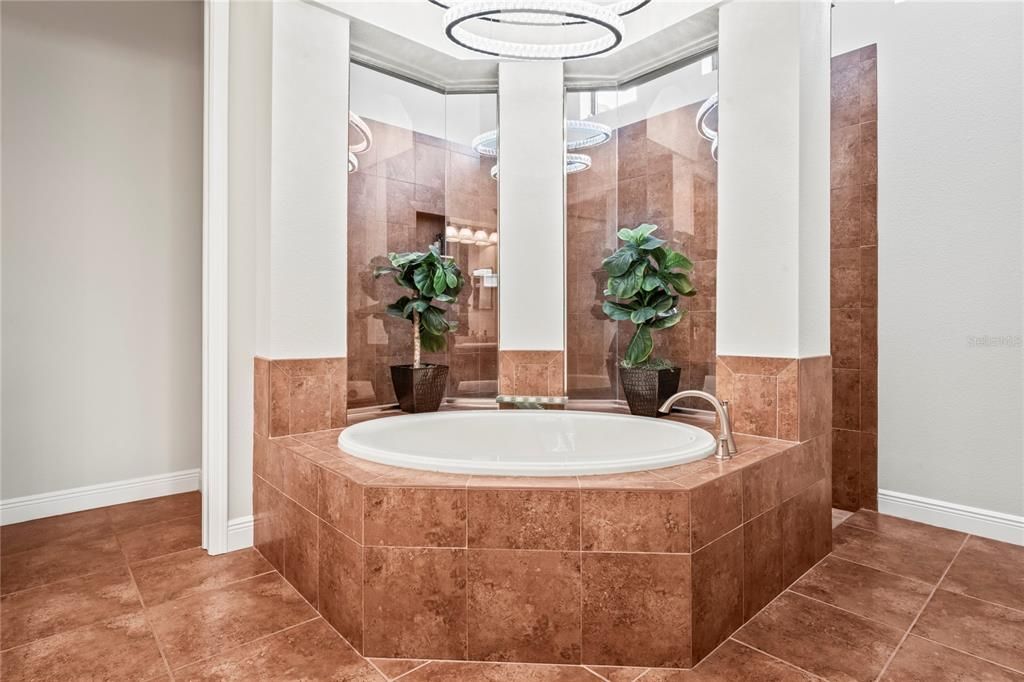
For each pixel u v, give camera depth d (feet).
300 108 8.18
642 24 9.39
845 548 8.10
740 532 5.98
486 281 11.03
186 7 10.61
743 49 7.91
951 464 8.84
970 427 8.63
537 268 10.46
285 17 8.04
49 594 6.63
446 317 11.05
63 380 9.45
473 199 11.05
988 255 8.40
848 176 9.77
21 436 9.08
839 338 9.94
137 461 10.21
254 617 6.15
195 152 10.76
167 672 5.17
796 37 7.38
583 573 5.29
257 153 8.23
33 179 9.12
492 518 5.34
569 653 5.32
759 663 5.34
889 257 9.38
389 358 10.69
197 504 9.95
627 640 5.28
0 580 7.00
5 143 8.87
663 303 9.39
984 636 5.79
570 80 10.85
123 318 10.02
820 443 7.75
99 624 5.98
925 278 9.02
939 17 8.79
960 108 8.61
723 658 5.42
